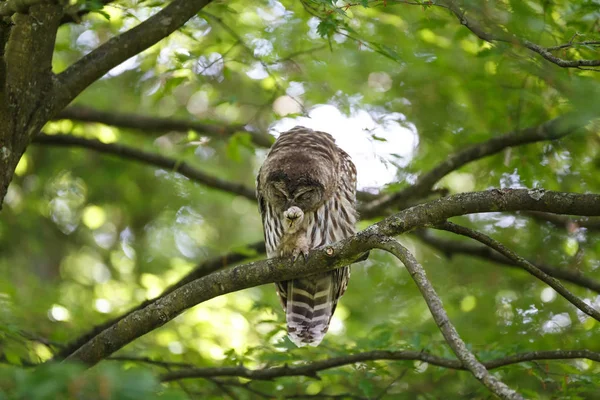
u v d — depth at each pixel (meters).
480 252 14.30
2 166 7.80
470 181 16.02
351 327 15.59
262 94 14.71
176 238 20.86
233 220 21.78
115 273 19.89
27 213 19.03
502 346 11.04
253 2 13.12
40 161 19.02
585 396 11.16
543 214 14.16
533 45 7.99
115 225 21.11
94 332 10.77
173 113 16.66
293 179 9.57
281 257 8.05
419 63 13.55
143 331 7.96
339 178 10.28
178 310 7.96
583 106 8.05
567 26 9.94
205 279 7.98
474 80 12.43
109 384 4.54
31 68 8.01
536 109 12.37
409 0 9.38
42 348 13.16
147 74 15.92
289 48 13.49
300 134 10.51
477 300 15.61
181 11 8.75
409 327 13.57
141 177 19.27
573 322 14.64
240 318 14.88
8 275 17.94
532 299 14.32
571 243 14.76
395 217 7.53
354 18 12.68
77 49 15.32
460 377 11.84
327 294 10.23
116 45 8.57
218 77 13.40
